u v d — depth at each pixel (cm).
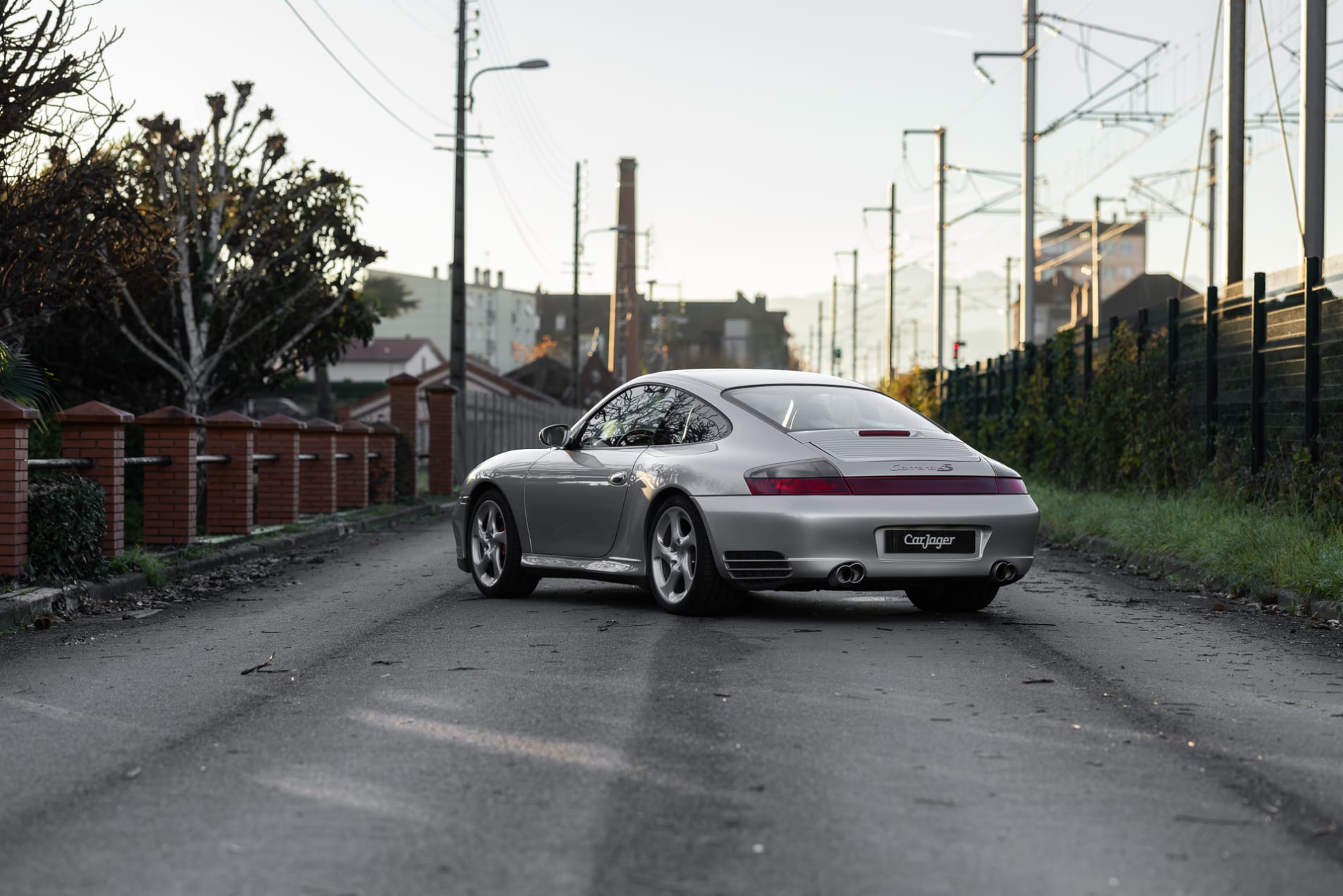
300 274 1977
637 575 867
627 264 9550
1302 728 532
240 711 564
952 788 435
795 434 816
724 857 366
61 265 1305
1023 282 3147
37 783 450
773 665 659
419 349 8931
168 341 1950
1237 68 1741
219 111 1838
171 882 348
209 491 1414
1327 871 357
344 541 1544
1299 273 1299
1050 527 1540
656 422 884
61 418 1073
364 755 481
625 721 531
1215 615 877
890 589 814
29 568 931
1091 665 673
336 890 340
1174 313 1645
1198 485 1479
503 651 707
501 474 973
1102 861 364
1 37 1096
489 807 413
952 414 3194
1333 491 1162
